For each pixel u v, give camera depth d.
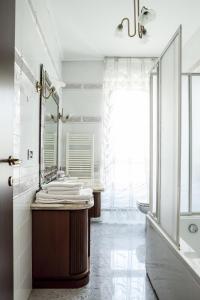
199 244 2.40
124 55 3.91
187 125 2.95
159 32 3.17
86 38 3.36
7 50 1.21
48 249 2.02
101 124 4.00
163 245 1.78
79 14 2.81
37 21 2.19
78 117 3.99
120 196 3.95
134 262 2.54
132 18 2.83
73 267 2.04
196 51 3.05
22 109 1.76
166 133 1.79
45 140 2.54
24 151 1.82
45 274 2.02
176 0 2.55
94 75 4.00
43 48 2.48
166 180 1.79
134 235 3.40
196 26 3.01
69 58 3.98
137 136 3.94
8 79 1.23
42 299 1.89
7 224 1.22
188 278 1.34
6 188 1.20
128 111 3.94
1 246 1.13
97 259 2.61
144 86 3.94
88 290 2.02
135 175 3.94
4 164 1.17
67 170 3.87
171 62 1.66
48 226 2.02
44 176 2.51
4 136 1.17
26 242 1.86
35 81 2.16
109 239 3.23
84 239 2.07
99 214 2.67
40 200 2.06
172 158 1.66
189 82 2.74
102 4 2.62
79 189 2.13
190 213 2.49
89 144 3.89
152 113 2.33
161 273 1.82
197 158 2.91
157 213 2.04
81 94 4.00
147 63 3.95
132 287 2.07
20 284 1.70
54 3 2.60
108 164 3.93
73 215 2.02
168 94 1.74
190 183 2.68
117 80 3.94
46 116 2.59
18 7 1.64
